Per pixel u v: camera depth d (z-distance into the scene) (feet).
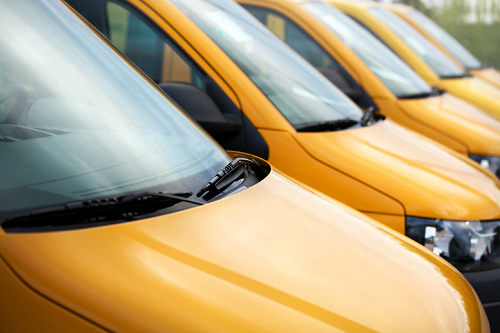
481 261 8.42
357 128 10.48
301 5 17.89
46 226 4.26
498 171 14.10
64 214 4.39
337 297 4.42
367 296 4.54
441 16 61.00
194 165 5.91
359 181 8.76
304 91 10.70
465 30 60.54
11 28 5.57
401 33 24.64
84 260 3.99
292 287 4.37
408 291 4.82
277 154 9.17
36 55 5.60
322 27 16.47
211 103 8.80
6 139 4.95
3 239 3.97
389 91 15.85
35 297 3.75
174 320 3.79
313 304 4.24
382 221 8.48
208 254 4.44
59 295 3.76
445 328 4.54
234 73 9.64
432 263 5.59
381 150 9.70
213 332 3.79
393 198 8.53
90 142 5.28
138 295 3.87
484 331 5.00
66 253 4.00
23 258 3.88
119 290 3.87
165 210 4.88
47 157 4.92
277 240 4.96
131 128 5.77
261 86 9.91
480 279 8.19
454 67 25.57
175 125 6.36
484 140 14.44
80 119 5.45
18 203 4.41
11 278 3.80
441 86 23.30
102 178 4.99
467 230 8.35
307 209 5.85
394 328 4.26
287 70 10.96
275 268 4.54
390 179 8.76
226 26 10.79
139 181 5.19
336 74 15.70
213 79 9.61
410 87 16.83
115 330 3.70
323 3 18.71
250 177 6.19
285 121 9.44
